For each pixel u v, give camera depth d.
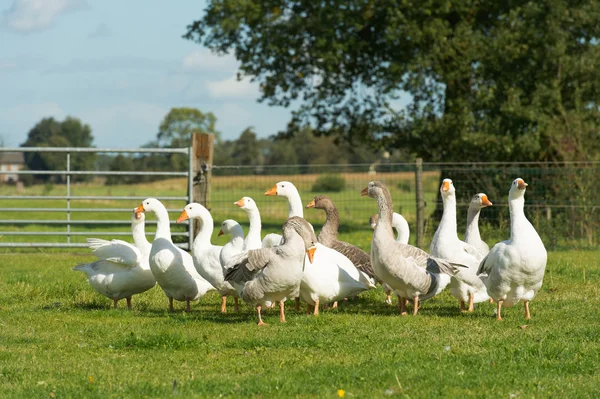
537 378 6.49
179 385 6.26
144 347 7.88
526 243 9.34
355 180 26.61
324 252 10.49
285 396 5.94
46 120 138.50
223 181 23.89
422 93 27.31
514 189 9.48
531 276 9.40
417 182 19.50
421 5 25.25
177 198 18.00
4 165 112.12
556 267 14.78
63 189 50.94
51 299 11.73
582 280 13.22
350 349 7.72
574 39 26.25
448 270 10.05
